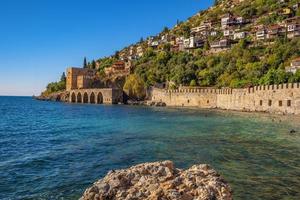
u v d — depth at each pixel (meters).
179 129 54.59
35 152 34.62
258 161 28.59
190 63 196.75
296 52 152.88
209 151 33.69
